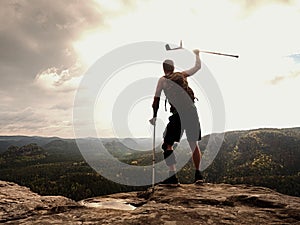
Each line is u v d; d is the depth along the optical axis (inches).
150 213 127.6
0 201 160.9
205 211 130.6
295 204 145.5
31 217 136.8
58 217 134.0
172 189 184.7
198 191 180.7
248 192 179.3
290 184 4062.5
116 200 192.5
